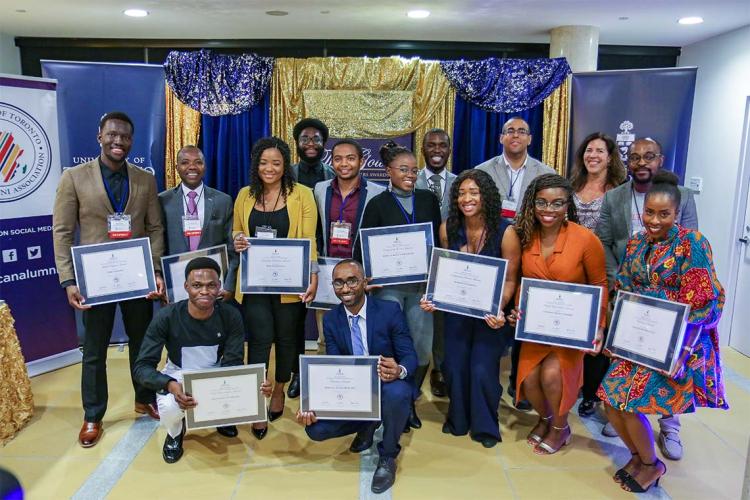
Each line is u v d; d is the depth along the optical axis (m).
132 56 4.86
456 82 4.24
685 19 3.90
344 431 2.58
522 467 2.64
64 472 2.57
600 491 2.46
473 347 2.79
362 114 4.29
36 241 3.58
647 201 2.21
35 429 2.97
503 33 4.47
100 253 2.71
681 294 2.20
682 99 3.80
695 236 2.19
